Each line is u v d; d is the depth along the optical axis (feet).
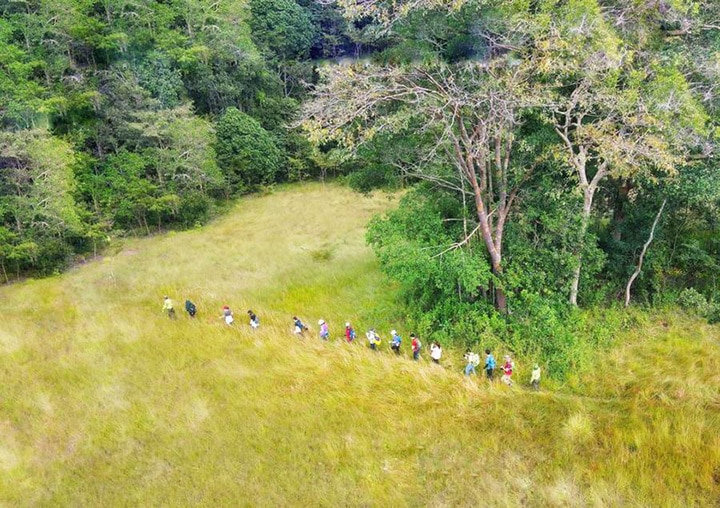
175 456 40.11
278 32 142.51
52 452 41.52
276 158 126.00
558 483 34.94
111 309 66.13
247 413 44.32
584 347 49.14
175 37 114.83
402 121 44.52
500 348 50.26
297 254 81.92
